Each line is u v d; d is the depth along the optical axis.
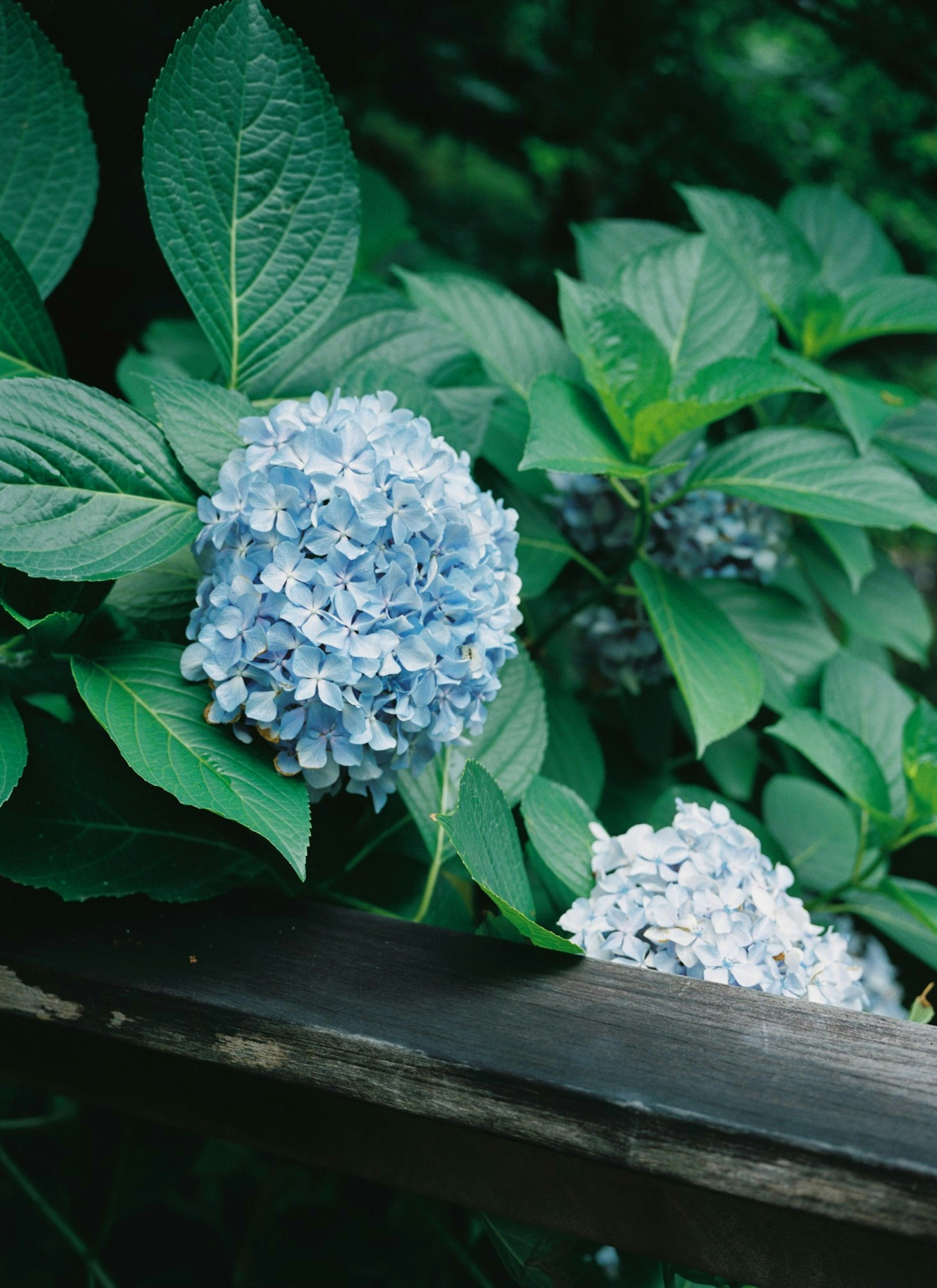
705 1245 0.87
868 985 1.16
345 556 0.88
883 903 1.12
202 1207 1.20
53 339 0.99
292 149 0.98
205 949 0.89
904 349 2.73
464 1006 0.87
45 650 0.93
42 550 0.89
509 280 3.05
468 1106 0.84
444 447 0.93
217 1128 0.95
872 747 1.13
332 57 1.91
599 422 1.06
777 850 1.09
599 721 1.33
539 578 1.15
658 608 1.06
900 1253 0.83
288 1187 1.16
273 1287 1.12
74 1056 0.96
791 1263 0.85
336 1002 0.87
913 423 1.22
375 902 1.04
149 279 1.71
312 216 1.00
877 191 2.72
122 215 1.62
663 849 0.95
